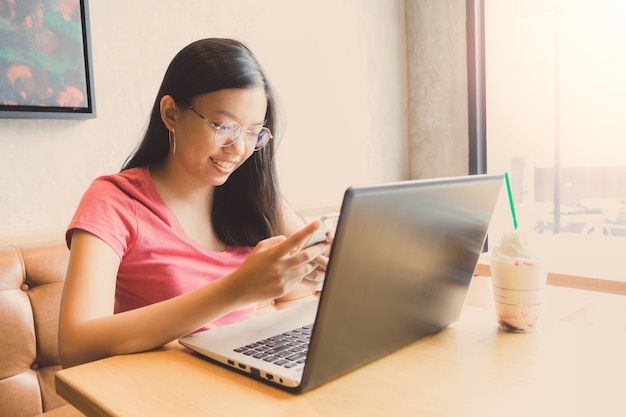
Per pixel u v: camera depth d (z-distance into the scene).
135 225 0.97
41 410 1.19
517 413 0.54
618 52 2.12
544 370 0.66
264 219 1.15
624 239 2.17
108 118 1.56
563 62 2.27
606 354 0.72
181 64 0.96
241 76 0.91
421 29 2.64
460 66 2.52
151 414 0.53
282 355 0.67
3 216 1.35
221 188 1.12
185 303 0.73
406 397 0.58
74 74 1.43
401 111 2.69
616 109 2.14
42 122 1.41
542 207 2.39
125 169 1.11
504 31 2.42
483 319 0.89
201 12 1.78
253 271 0.69
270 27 2.02
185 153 0.98
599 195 2.22
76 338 0.72
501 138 2.49
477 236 0.81
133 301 1.01
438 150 2.64
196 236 1.09
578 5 2.20
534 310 0.80
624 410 0.55
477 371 0.65
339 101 2.33
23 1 1.33
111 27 1.55
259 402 0.56
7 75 1.31
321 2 2.22
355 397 0.58
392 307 0.67
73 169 1.48
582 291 1.68
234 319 1.06
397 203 0.59
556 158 2.33
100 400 0.56
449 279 0.78
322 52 2.23
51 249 1.25
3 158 1.35
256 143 0.99
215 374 0.64
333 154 2.32
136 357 0.70
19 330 1.15
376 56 2.52
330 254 0.53
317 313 0.55
